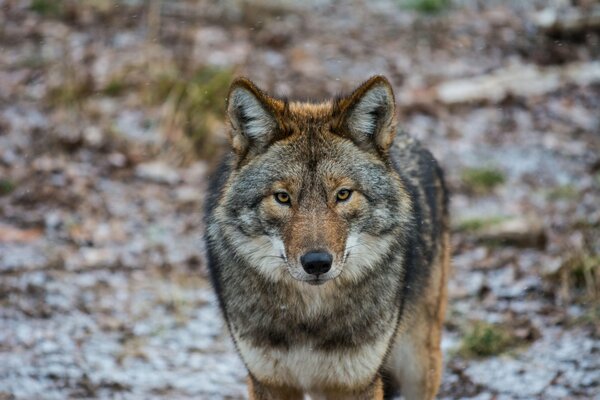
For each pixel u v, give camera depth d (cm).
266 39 2177
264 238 781
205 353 1156
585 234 1342
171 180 1614
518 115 1922
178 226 1473
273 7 2367
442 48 2234
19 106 1805
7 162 1596
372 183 788
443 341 1176
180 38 2108
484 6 2502
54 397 1031
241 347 823
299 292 797
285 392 839
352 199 775
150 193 1567
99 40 2091
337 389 833
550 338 1154
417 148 984
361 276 800
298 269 745
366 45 2234
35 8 2236
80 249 1384
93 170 1608
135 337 1180
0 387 1038
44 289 1262
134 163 1650
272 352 812
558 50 2189
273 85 1928
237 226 791
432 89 2008
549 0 2506
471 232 1441
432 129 1844
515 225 1423
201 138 1723
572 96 2009
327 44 2220
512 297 1265
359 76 2055
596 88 2044
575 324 1177
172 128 1725
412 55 2197
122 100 1836
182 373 1107
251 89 788
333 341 808
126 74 1889
